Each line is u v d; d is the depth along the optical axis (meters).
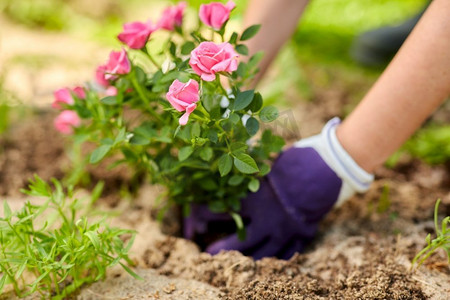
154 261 1.00
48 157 1.17
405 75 0.93
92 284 0.96
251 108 0.91
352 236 1.04
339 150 0.97
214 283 0.97
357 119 0.96
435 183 1.13
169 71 0.94
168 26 0.96
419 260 0.98
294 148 1.00
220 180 0.96
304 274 0.97
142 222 1.07
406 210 1.07
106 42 1.70
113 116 1.01
